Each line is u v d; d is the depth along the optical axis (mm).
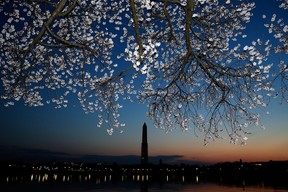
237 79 11188
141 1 11859
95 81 14633
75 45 11391
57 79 15320
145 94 13797
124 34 15180
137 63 10148
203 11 13797
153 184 101500
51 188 76938
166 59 14852
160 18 12180
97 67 14969
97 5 14477
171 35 12352
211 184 100062
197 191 70375
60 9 10859
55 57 14875
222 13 13570
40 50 13727
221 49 13234
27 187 78500
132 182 115812
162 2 12031
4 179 117125
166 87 12406
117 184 100500
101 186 88688
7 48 13602
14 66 13555
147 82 13586
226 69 11258
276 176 154250
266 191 68312
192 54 11352
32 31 14234
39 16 14078
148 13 12469
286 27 12281
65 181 115500
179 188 81188
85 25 14672
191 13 10867
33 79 14383
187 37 11172
